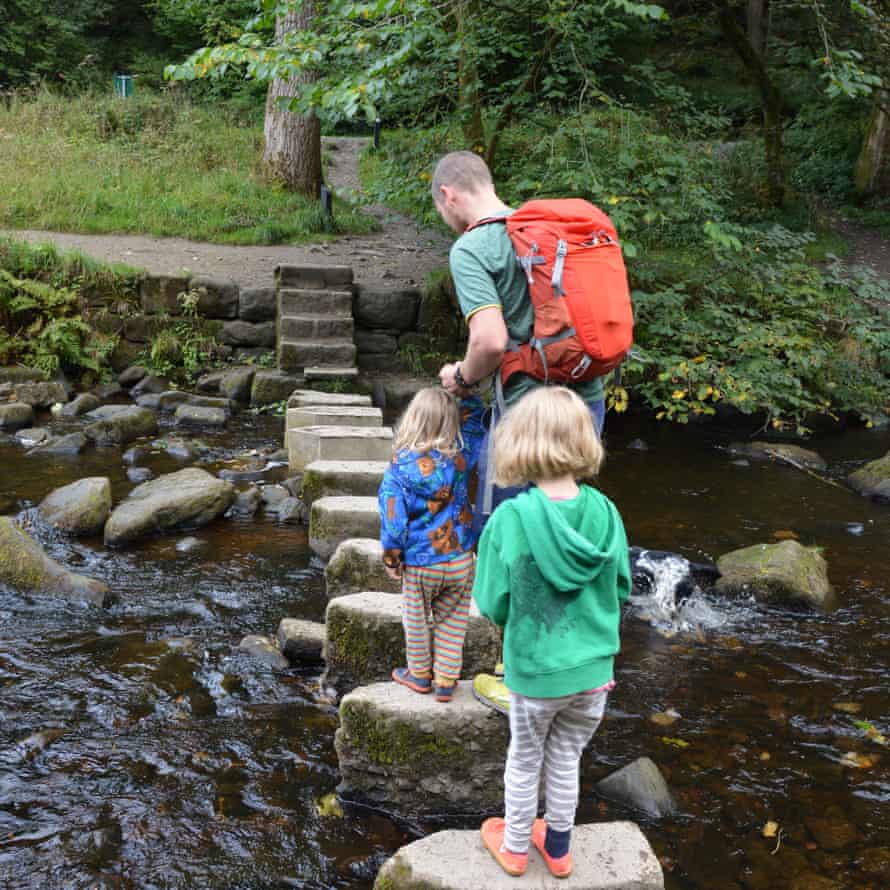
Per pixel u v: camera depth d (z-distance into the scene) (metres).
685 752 3.28
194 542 5.05
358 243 12.14
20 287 8.61
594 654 2.12
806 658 4.07
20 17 20.64
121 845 2.62
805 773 3.17
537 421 2.14
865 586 4.96
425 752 2.83
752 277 8.95
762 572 4.73
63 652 3.75
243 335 9.27
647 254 9.89
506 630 2.16
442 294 9.43
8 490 5.75
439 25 7.57
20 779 2.90
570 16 7.74
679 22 16.70
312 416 6.70
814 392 8.90
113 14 24.00
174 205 12.38
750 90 20.84
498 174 8.75
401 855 2.34
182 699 3.41
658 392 8.84
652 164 8.01
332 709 3.39
